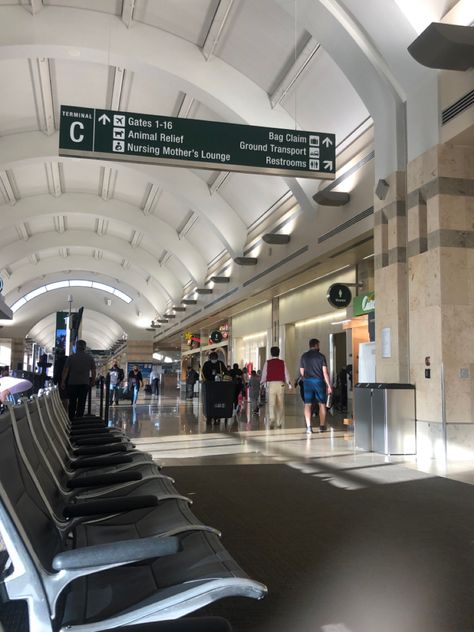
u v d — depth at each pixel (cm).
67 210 2736
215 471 676
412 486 585
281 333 2186
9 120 1830
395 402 816
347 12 897
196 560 210
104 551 162
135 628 149
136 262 3653
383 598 291
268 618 267
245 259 2042
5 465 186
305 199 1469
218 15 1173
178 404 2419
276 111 1380
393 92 912
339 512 475
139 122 874
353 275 1553
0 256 3353
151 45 1308
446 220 800
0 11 1235
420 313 832
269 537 402
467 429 777
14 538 162
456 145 811
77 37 1264
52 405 438
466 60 733
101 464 350
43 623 161
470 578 321
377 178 959
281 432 1142
